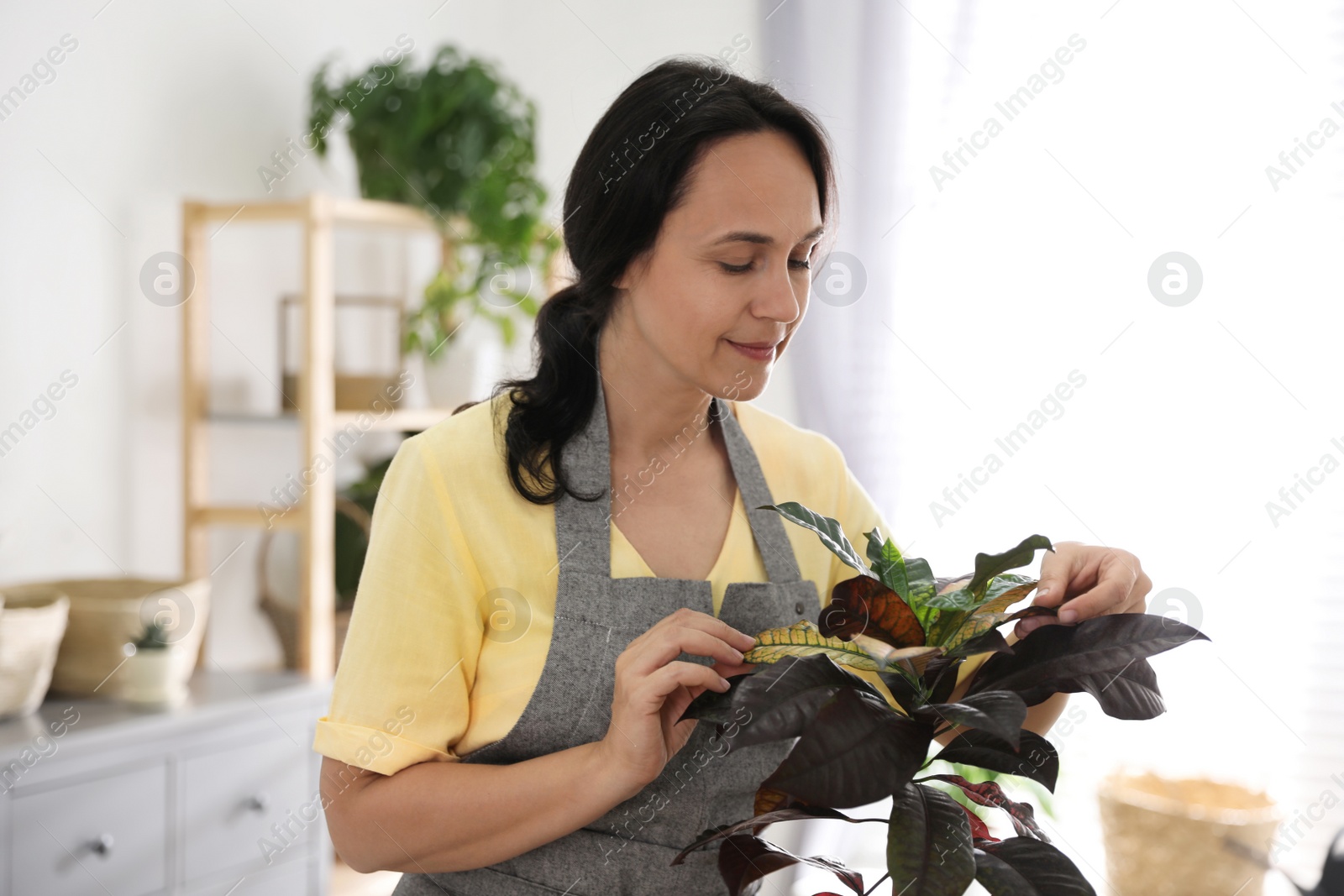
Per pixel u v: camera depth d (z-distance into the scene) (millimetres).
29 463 2092
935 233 2641
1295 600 2260
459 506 946
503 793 843
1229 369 2344
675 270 874
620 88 3064
